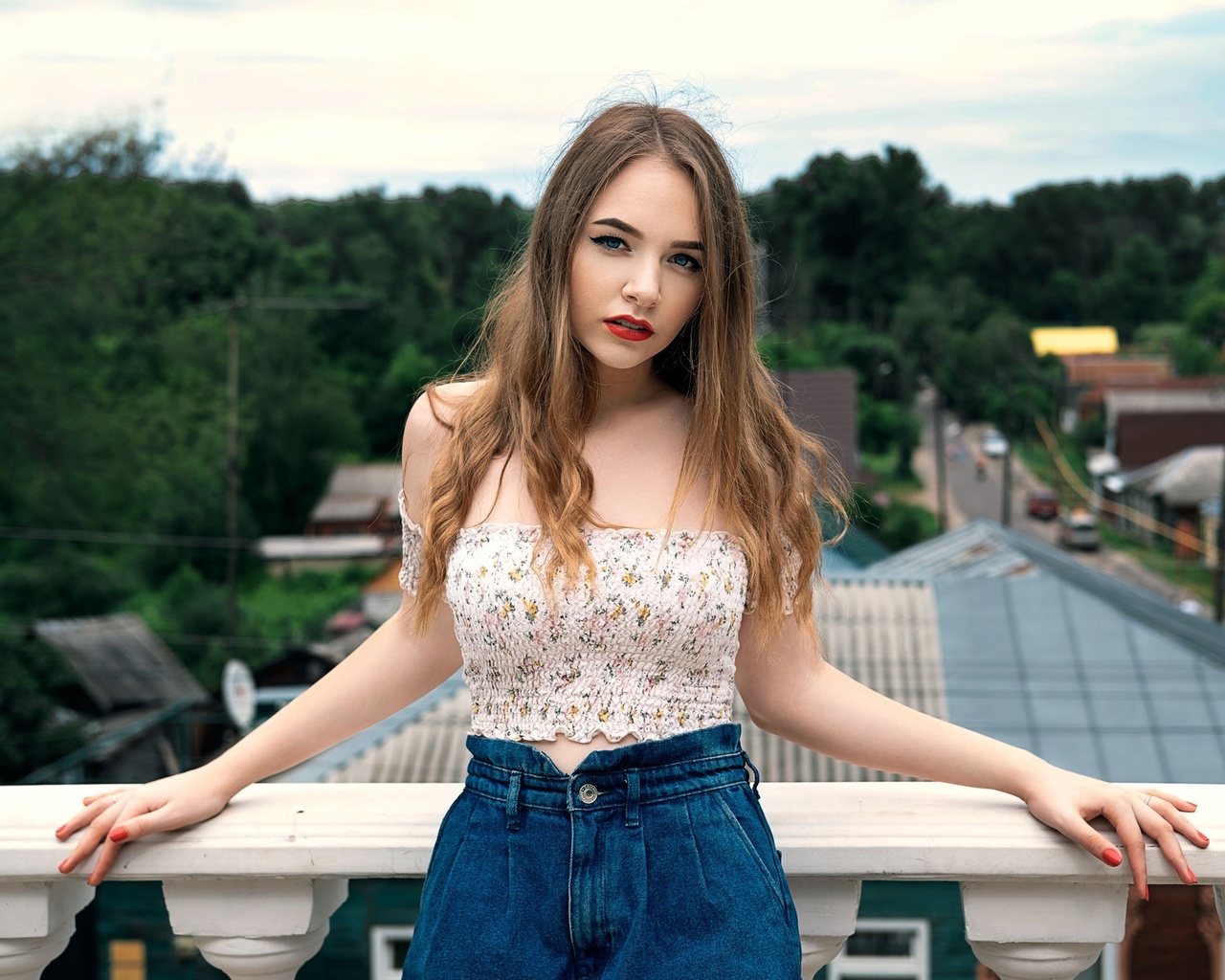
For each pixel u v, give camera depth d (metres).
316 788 1.35
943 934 7.97
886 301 63.09
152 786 1.26
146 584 37.81
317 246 53.31
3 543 32.97
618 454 1.24
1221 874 1.21
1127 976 7.80
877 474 57.28
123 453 31.98
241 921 1.29
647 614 1.13
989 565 15.18
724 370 1.21
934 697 9.88
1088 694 9.92
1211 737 9.34
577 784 1.11
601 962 1.09
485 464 1.22
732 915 1.08
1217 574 31.39
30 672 24.72
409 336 52.56
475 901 1.10
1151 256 61.84
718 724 1.17
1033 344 60.28
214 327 38.94
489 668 1.17
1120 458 53.88
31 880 1.27
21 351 29.30
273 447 44.50
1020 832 1.24
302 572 41.38
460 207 55.06
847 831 1.25
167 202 33.06
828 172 62.97
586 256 1.18
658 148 1.17
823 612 11.02
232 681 20.44
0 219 28.86
